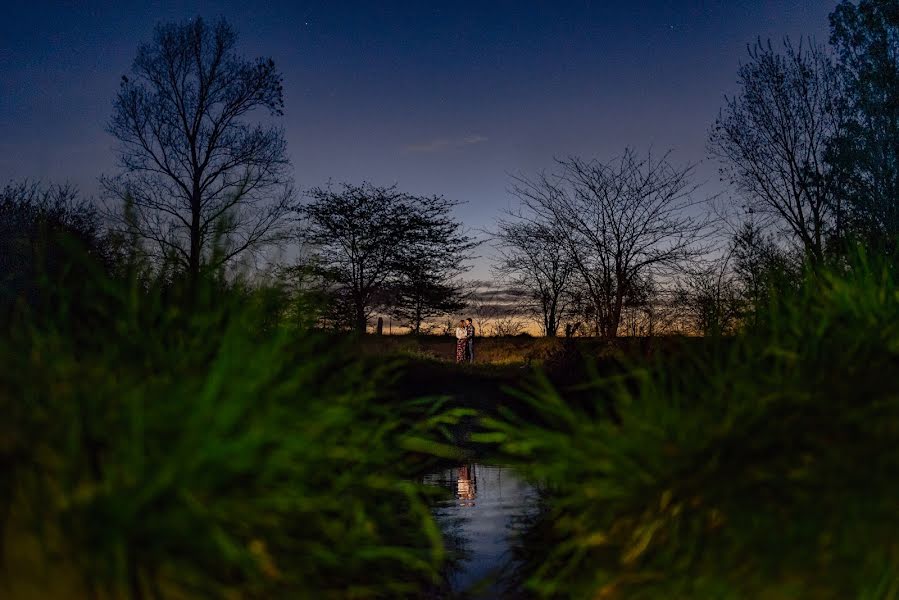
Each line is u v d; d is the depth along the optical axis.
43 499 1.97
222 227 3.50
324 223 36.97
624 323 23.62
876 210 18.78
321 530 2.89
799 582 2.22
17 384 2.35
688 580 2.41
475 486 5.65
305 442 2.58
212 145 27.08
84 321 3.32
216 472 2.16
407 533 3.90
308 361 3.46
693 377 3.51
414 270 37.78
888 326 3.22
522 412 9.85
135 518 1.94
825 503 2.26
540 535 4.02
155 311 3.09
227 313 3.42
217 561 2.20
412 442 3.94
